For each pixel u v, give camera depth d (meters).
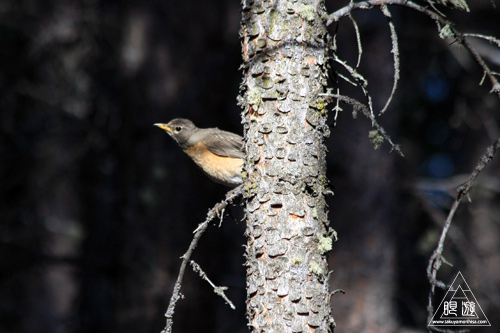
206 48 13.67
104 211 13.66
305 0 5.76
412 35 14.70
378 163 13.25
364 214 13.15
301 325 5.47
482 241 16.72
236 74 14.01
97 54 15.62
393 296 13.29
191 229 13.03
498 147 5.91
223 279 13.39
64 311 26.83
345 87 13.32
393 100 13.45
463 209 16.81
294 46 5.68
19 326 17.84
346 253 13.13
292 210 5.55
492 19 17.62
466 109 16.61
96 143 14.25
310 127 5.64
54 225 23.34
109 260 13.35
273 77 5.67
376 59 13.41
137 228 12.99
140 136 13.20
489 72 6.14
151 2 13.72
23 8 17.52
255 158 5.67
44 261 13.46
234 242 16.64
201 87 13.01
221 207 6.35
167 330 6.23
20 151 15.54
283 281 5.52
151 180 13.04
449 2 6.26
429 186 13.90
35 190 16.70
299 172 5.58
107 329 13.60
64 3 17.31
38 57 15.78
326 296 5.61
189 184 13.09
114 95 13.72
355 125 13.27
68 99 16.14
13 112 15.46
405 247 16.53
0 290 17.45
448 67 16.77
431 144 17.77
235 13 16.84
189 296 13.01
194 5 13.73
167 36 13.60
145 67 13.48
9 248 14.20
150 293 12.87
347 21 13.41
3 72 15.33
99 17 15.70
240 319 17.95
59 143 16.22
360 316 12.97
